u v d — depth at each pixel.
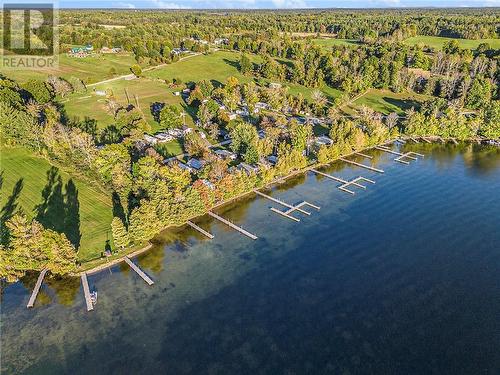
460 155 179.25
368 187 147.00
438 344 82.75
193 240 114.56
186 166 146.00
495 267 104.94
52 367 77.38
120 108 199.75
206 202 125.62
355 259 107.62
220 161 136.38
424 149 185.88
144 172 121.38
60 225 113.88
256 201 135.75
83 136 142.88
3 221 113.75
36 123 159.62
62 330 85.19
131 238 109.06
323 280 100.06
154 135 174.25
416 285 98.69
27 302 91.88
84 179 136.12
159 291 95.88
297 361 79.12
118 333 84.69
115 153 130.38
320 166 163.88
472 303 93.19
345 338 84.19
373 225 122.94
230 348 81.69
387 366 78.12
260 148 152.50
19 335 83.88
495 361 79.25
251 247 112.12
